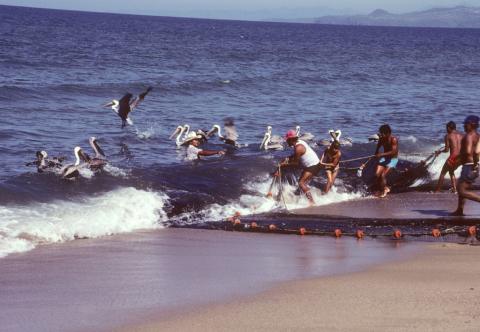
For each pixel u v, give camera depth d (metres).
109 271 10.20
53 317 8.02
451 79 66.94
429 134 29.58
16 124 26.50
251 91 45.47
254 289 9.28
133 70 55.09
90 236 12.62
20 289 9.11
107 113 31.72
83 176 16.17
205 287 9.37
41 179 15.33
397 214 15.39
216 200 15.88
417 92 51.25
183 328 7.68
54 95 36.19
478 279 9.89
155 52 82.19
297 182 18.00
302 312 8.24
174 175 17.55
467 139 14.48
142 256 11.27
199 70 59.47
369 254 11.62
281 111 36.09
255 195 16.59
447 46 173.12
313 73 63.19
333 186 18.23
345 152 21.95
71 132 25.81
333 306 8.48
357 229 13.70
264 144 24.48
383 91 50.91
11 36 93.94
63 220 12.77
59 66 53.41
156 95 40.19
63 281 9.58
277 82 52.03
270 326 7.73
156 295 8.97
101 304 8.55
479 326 7.72
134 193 15.04
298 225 14.00
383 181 17.83
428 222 14.14
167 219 14.31
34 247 11.52
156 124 29.47
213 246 12.20
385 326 7.71
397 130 30.44
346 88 51.75
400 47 152.12
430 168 19.66
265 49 107.75
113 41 104.44
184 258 11.20
